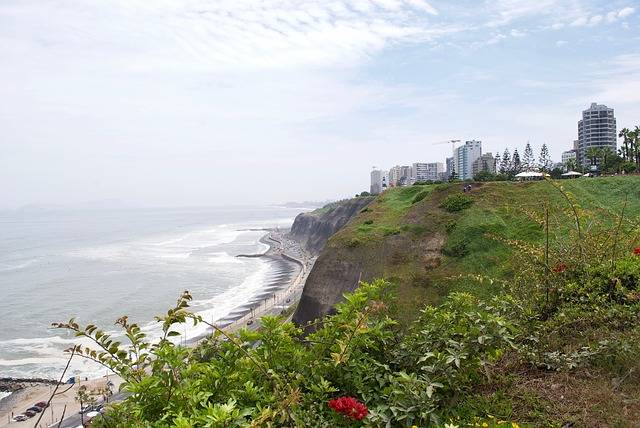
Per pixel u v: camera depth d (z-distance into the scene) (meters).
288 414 3.54
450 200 35.81
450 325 5.04
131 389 3.55
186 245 144.88
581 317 6.20
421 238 32.97
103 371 38.31
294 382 3.99
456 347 4.59
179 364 3.72
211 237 175.62
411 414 3.94
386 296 5.32
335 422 3.82
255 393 3.70
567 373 5.09
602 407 4.42
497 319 4.75
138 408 3.47
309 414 3.79
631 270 6.82
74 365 39.91
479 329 4.69
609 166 67.69
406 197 43.81
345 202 128.12
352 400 3.75
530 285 7.24
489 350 4.73
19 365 40.03
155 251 127.56
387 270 30.80
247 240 161.75
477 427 4.09
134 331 4.25
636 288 6.61
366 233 35.88
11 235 195.50
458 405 4.52
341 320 4.61
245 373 3.96
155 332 46.31
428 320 5.47
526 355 5.43
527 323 6.04
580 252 7.28
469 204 34.47
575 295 6.84
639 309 6.12
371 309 4.92
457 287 25.05
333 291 33.00
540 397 4.73
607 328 5.92
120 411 3.64
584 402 4.55
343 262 34.06
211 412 3.12
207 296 67.00
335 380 4.42
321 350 4.60
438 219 34.09
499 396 4.75
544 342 5.76
